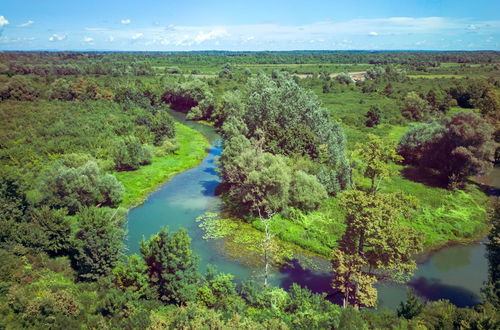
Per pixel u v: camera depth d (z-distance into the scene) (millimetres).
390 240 27047
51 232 35625
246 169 48875
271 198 45500
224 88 128875
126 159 63406
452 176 54656
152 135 80250
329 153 59000
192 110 106688
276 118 64562
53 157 61781
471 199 51531
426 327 24875
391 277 33312
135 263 30594
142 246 31875
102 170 55531
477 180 60344
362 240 29359
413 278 35969
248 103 68688
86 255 32156
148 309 28094
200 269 36812
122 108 100688
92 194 47812
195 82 115250
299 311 26812
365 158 44781
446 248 41375
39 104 98438
